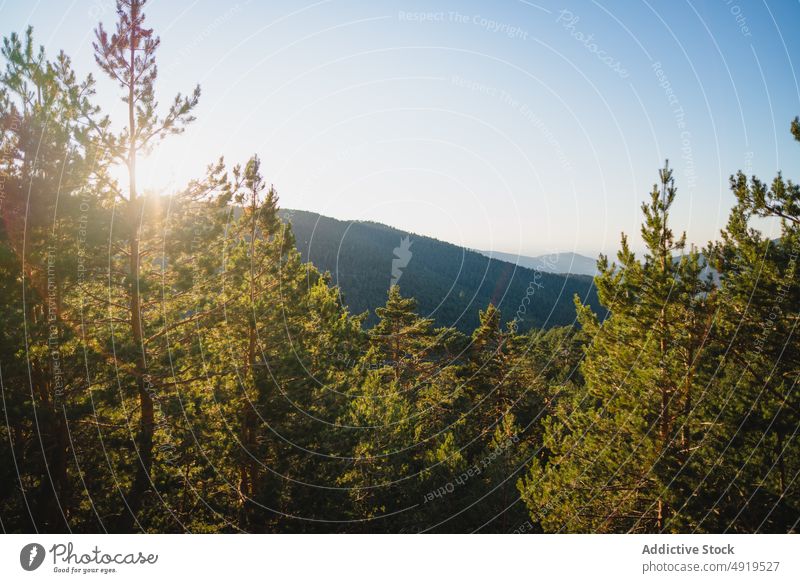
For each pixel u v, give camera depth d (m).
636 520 11.04
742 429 9.09
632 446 11.01
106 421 9.34
